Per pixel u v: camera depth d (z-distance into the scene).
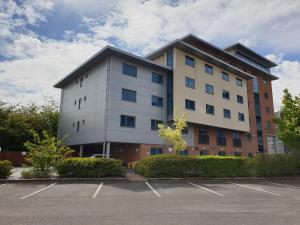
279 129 24.28
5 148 32.94
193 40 32.56
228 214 7.75
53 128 40.22
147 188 13.34
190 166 18.19
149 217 7.26
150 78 27.69
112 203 9.24
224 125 32.53
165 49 29.17
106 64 25.27
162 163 17.66
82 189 12.56
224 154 33.44
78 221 6.73
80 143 27.91
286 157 22.30
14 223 6.49
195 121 28.73
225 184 16.08
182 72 28.67
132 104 25.58
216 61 32.28
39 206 8.56
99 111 25.08
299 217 7.46
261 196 11.52
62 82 33.41
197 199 10.38
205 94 30.84
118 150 28.38
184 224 6.60
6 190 12.11
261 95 43.53
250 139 38.59
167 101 28.55
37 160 16.45
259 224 6.67
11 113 35.47
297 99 23.55
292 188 14.81
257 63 45.47
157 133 27.06
